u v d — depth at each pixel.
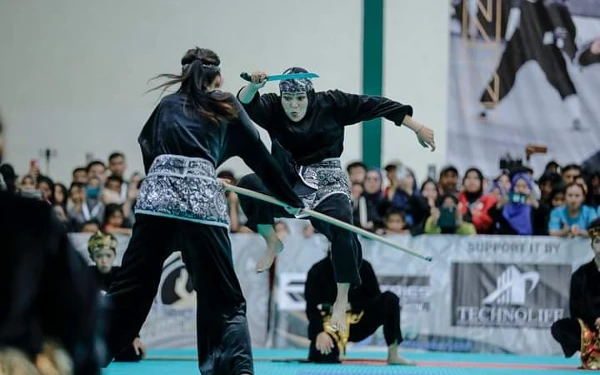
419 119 15.98
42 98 16.23
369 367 9.91
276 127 7.83
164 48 16.31
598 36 15.81
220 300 6.55
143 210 6.49
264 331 12.45
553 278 12.30
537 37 15.88
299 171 7.81
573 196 12.65
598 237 10.66
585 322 10.66
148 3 16.38
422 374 9.22
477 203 13.03
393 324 10.30
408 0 16.14
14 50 16.31
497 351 12.25
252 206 7.81
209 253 6.50
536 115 15.86
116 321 6.53
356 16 16.22
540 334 12.27
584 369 10.31
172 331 12.34
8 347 3.26
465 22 16.00
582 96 15.81
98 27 16.36
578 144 15.79
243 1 16.36
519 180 12.88
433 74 16.03
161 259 6.60
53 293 3.35
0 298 3.26
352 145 15.83
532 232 12.80
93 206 13.67
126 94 16.25
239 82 16.30
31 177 13.50
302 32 16.28
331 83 16.20
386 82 16.11
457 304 12.30
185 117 6.55
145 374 9.16
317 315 10.48
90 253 10.66
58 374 3.32
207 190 6.50
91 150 16.19
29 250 3.30
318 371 9.40
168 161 6.50
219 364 6.44
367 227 12.52
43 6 16.38
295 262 12.48
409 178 13.42
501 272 12.32
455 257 12.32
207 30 16.34
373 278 10.44
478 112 15.92
